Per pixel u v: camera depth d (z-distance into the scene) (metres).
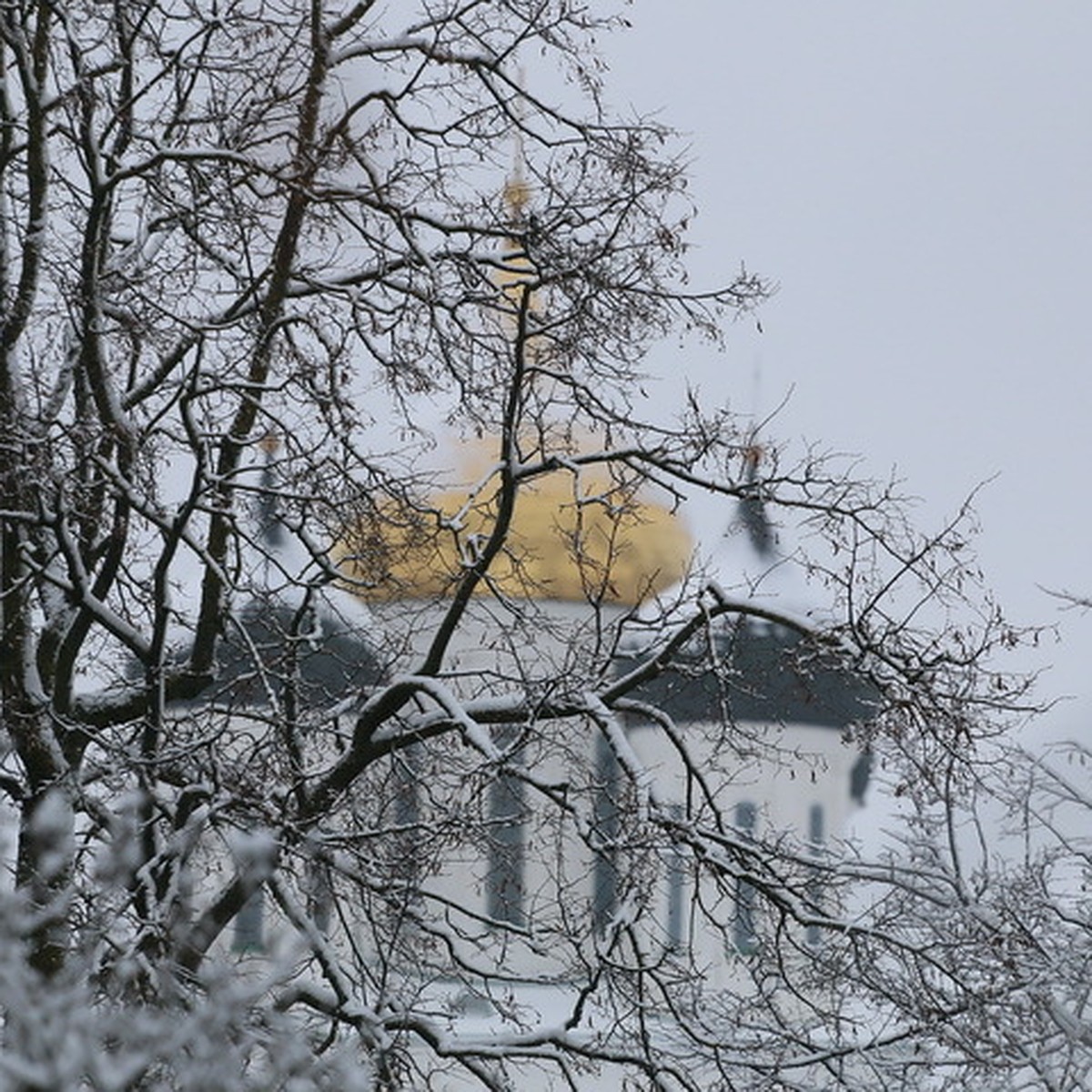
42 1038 51.56
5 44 94.25
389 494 94.75
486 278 94.62
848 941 96.50
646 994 96.31
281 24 92.50
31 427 91.06
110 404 90.19
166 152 89.50
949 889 115.94
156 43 91.31
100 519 93.00
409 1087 93.12
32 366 97.38
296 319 91.00
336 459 94.31
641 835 87.31
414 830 93.50
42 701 90.81
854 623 88.69
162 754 89.44
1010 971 93.44
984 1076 102.44
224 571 91.44
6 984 51.50
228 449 92.69
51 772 89.69
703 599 93.31
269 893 92.38
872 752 95.81
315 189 91.94
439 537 107.00
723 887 89.31
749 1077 103.75
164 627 90.12
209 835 98.81
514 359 91.44
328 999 86.81
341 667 110.25
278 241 91.12
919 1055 102.88
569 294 91.94
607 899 118.12
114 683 99.00
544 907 100.19
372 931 92.88
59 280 90.38
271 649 108.38
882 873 113.06
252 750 92.69
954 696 88.56
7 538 96.81
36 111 90.31
